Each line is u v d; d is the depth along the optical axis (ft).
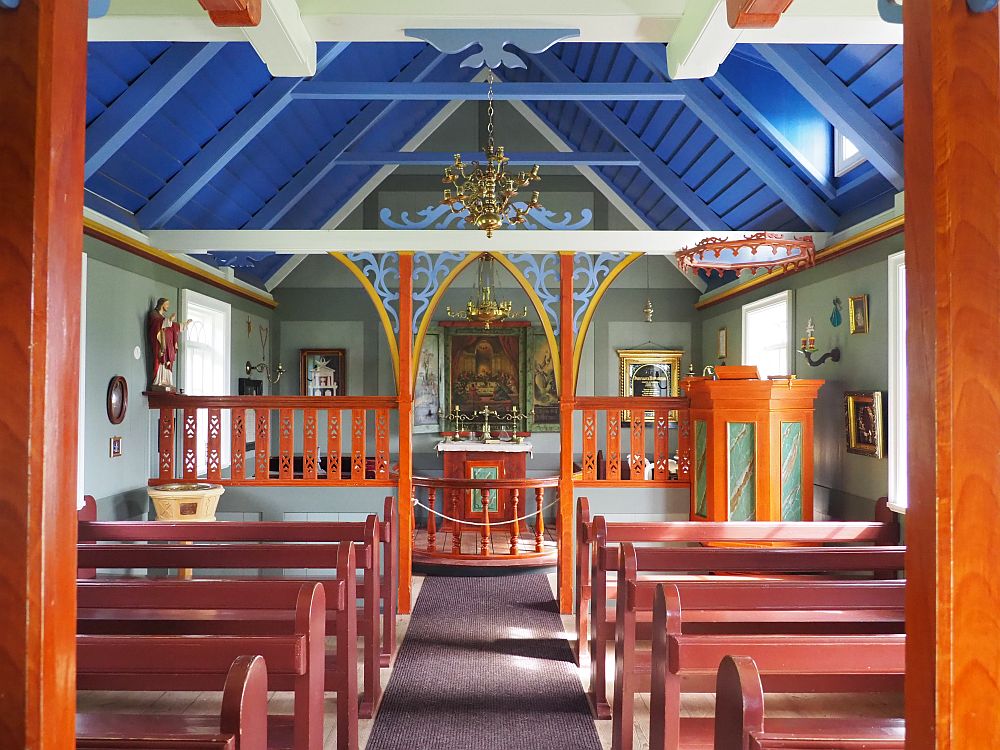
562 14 10.52
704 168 26.48
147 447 22.70
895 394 18.49
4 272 3.85
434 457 36.42
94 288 19.47
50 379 3.91
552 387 36.88
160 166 20.93
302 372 36.40
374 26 10.82
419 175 35.17
